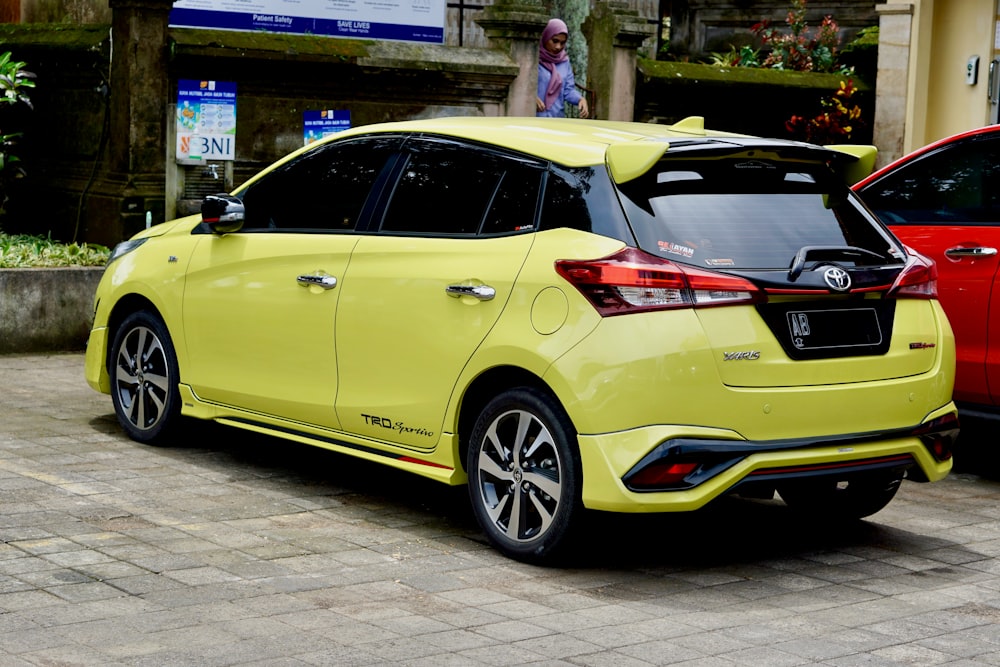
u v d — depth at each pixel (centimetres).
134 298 875
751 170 667
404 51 1462
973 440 1021
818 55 1969
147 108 1324
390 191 727
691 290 608
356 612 570
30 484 756
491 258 658
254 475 805
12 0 1600
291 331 754
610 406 602
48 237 1388
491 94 1538
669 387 598
